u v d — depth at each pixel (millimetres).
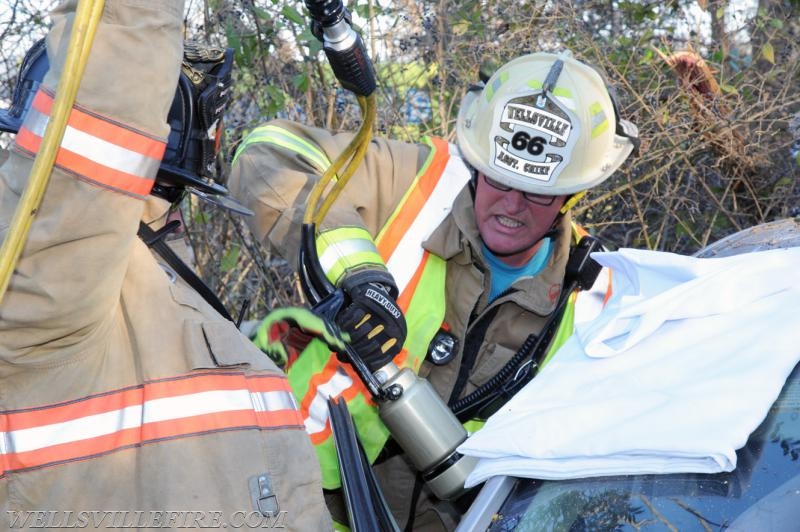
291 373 2086
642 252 1754
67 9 1271
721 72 3359
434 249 2082
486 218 1994
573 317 2109
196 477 1316
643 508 1293
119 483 1312
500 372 2086
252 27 3158
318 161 2141
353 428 1802
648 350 1512
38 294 1191
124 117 1187
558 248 2104
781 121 3377
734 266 1556
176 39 1248
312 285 1871
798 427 1295
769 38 3262
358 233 1909
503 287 2129
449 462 1829
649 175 3307
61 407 1295
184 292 1465
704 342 1465
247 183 2088
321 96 3340
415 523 2191
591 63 3303
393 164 2193
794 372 1377
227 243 3369
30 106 1324
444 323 2125
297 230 1979
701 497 1268
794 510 1198
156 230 1566
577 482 1387
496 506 1452
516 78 1967
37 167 1119
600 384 1495
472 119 2061
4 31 2959
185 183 1479
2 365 1262
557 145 1896
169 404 1331
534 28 3275
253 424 1381
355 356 1812
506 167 1908
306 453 1436
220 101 1533
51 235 1167
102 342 1318
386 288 1861
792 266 1508
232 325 1507
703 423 1293
